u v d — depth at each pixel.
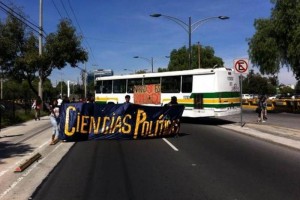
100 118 16.92
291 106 40.81
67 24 40.38
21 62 38.78
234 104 26.27
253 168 10.48
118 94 32.56
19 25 39.06
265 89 113.44
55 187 8.49
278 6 38.50
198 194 7.82
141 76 30.39
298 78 39.94
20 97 52.78
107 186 8.55
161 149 14.14
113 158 12.19
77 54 41.00
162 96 28.48
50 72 40.94
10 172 10.13
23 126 24.98
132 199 7.52
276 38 39.12
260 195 7.72
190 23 37.44
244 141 16.44
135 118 17.30
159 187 8.41
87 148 14.48
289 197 7.57
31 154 13.16
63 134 16.39
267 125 23.27
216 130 21.50
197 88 26.31
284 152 13.33
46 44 39.53
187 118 28.66
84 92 88.12
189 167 10.64
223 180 9.04
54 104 16.20
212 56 85.12
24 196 7.78
